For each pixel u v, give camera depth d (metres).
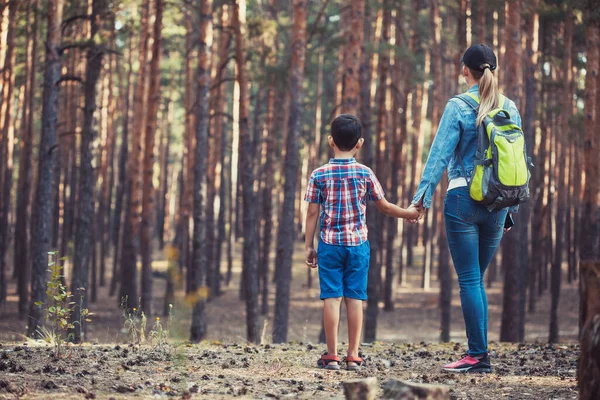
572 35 23.36
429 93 38.62
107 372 4.47
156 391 3.88
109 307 26.89
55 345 5.47
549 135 28.27
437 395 3.36
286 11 29.22
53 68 15.09
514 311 17.05
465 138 4.82
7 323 22.12
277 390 4.07
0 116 24.94
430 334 23.89
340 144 4.97
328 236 4.92
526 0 17.80
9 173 25.78
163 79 36.22
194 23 27.66
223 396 3.83
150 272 22.72
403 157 34.12
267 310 26.44
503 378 4.67
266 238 26.36
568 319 27.30
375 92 34.00
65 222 30.19
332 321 4.96
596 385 3.04
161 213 50.28
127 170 31.25
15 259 34.91
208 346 6.50
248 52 20.39
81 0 21.61
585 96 16.61
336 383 4.38
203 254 17.38
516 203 4.73
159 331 5.91
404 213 4.89
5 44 22.62
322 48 26.45
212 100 28.08
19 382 3.98
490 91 4.82
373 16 26.53
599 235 16.12
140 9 25.70
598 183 16.05
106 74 31.42
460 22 22.05
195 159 17.48
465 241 4.82
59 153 30.41
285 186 17.27
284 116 34.81
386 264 29.69
